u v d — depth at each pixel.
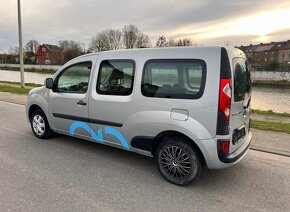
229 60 3.64
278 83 40.50
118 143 4.66
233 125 3.83
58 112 5.54
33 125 6.26
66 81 5.38
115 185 4.01
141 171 4.52
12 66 76.06
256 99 21.23
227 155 3.76
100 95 4.74
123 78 4.45
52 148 5.55
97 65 4.81
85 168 4.59
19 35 17.81
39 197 3.61
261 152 5.58
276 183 4.18
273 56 96.56
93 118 4.90
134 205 3.49
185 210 3.41
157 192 3.84
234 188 4.01
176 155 4.04
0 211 3.27
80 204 3.47
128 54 4.42
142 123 4.24
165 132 4.07
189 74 3.79
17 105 11.16
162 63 4.02
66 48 97.00
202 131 3.71
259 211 3.43
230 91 3.63
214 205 3.54
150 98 4.13
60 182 4.05
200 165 3.91
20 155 5.14
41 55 100.06
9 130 6.93
